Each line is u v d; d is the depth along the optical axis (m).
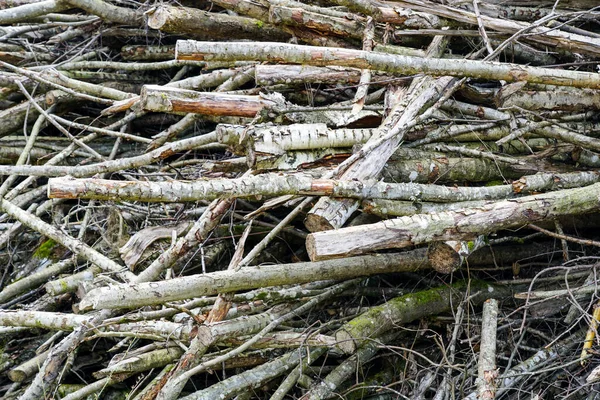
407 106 4.32
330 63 3.90
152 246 4.61
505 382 4.08
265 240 4.12
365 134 4.27
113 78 5.78
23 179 5.65
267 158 4.02
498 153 4.64
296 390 4.61
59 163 5.64
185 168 5.16
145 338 4.30
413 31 4.58
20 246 5.43
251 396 4.42
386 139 4.07
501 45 4.26
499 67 4.10
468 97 4.70
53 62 5.76
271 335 4.12
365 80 4.33
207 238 4.45
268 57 3.84
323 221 3.88
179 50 3.75
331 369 4.45
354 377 4.53
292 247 5.04
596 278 4.10
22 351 4.79
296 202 4.34
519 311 4.46
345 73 4.33
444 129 4.56
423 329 4.38
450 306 4.48
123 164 4.66
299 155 4.12
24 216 4.88
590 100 4.55
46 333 4.89
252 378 4.16
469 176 4.51
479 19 4.41
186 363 4.00
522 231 4.81
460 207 4.13
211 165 4.43
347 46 4.61
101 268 4.71
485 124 4.65
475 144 4.68
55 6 5.33
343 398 4.18
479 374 3.89
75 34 5.87
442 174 4.44
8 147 5.64
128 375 4.29
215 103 4.09
